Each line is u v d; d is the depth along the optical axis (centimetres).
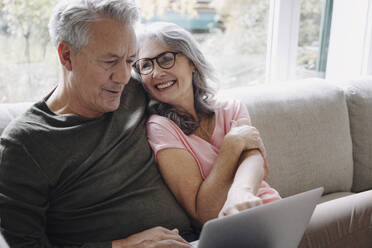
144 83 132
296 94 174
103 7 109
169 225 123
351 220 142
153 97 135
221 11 201
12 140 108
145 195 121
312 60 234
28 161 107
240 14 206
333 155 176
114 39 110
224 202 124
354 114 188
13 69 163
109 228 114
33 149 109
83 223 113
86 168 114
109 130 120
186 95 136
